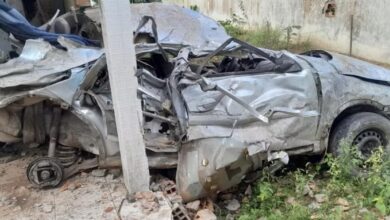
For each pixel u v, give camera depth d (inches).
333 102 189.2
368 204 172.1
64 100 172.4
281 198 180.9
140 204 163.5
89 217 161.2
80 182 187.2
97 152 184.2
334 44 397.1
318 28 412.5
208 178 167.3
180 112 169.0
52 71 174.6
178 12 352.2
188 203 173.5
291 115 179.9
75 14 284.5
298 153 187.0
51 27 264.2
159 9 351.6
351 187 182.5
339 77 195.0
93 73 168.6
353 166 186.1
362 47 367.9
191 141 168.1
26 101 176.4
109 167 183.9
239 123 172.7
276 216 163.2
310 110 184.2
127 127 158.6
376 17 349.4
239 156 168.2
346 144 185.9
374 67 215.3
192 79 177.2
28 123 186.9
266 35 429.7
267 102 178.4
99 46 223.5
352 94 193.3
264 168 181.5
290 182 192.7
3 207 172.7
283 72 187.6
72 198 175.2
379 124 191.8
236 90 178.2
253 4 513.7
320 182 195.9
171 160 179.8
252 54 200.5
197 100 172.2
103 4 143.7
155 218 156.2
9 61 183.6
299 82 184.9
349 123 190.9
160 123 178.7
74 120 186.1
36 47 187.6
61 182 185.6
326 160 190.5
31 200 176.2
